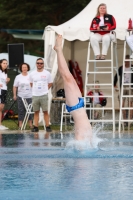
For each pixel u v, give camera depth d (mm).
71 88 12008
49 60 25141
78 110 12219
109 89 29172
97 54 23141
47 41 25047
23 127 24875
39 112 24438
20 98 24516
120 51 29156
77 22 25125
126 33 23344
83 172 9133
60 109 27188
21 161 10758
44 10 50094
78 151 12438
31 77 22688
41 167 9805
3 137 18422
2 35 55844
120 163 10352
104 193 7234
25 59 36469
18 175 8828
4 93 24266
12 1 51406
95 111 27000
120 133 20969
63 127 25469
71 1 50625
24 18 50469
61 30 24750
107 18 22859
